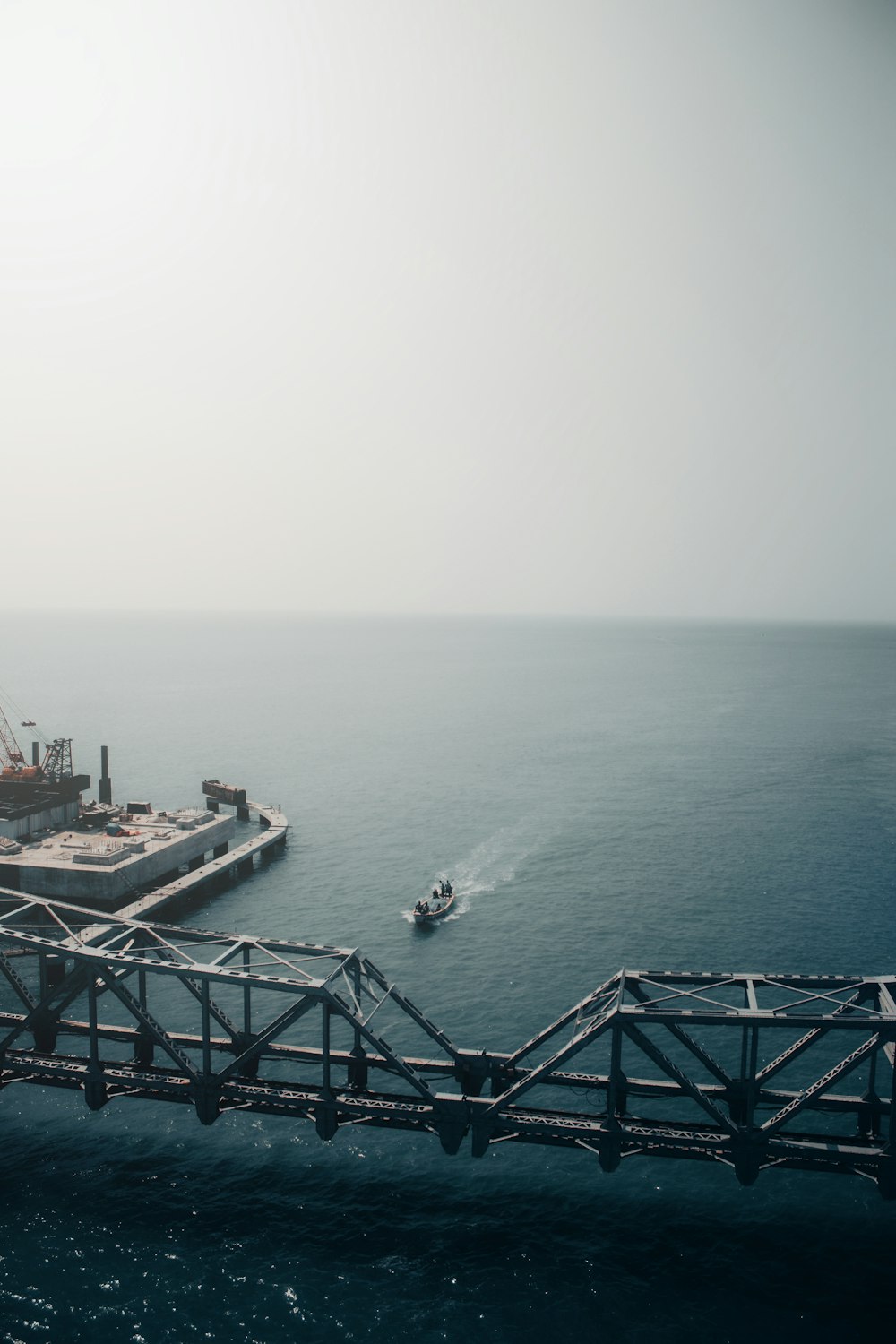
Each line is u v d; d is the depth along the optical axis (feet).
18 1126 198.80
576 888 369.50
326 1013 165.78
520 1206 175.22
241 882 391.65
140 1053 195.21
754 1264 159.84
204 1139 195.52
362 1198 176.76
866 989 161.48
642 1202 176.65
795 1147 152.97
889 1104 160.45
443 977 283.18
